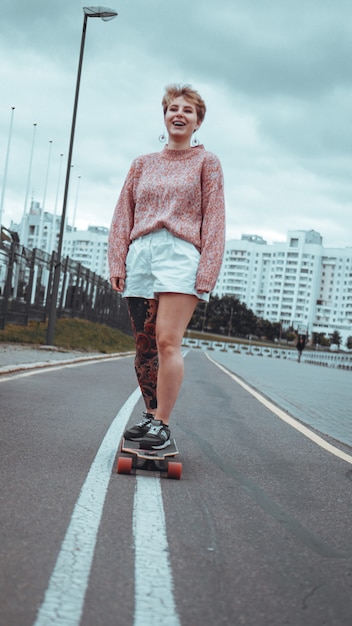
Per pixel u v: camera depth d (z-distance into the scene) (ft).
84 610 6.08
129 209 13.76
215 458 14.52
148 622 5.97
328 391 44.93
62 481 10.94
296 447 17.35
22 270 75.05
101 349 75.15
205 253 12.81
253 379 50.62
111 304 147.02
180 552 7.98
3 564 6.98
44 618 5.82
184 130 13.38
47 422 17.49
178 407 24.73
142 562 7.50
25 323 78.28
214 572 7.39
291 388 43.86
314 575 7.57
